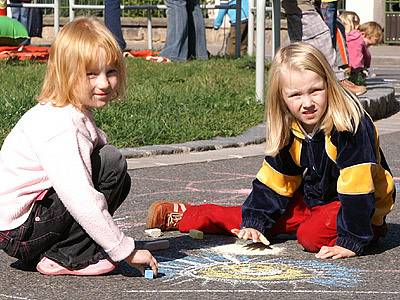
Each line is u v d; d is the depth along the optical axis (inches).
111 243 176.4
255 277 183.8
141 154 323.3
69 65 179.9
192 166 309.9
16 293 173.8
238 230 209.8
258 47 420.5
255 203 208.2
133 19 874.8
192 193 268.5
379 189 202.8
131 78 472.1
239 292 173.5
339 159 196.4
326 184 202.7
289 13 458.3
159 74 490.0
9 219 181.3
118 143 333.1
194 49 591.2
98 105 183.3
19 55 543.2
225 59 585.3
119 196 187.8
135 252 179.9
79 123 179.9
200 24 589.9
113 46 181.9
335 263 194.4
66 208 178.4
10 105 368.5
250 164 314.5
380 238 215.5
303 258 198.8
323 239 201.2
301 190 210.2
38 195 180.1
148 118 365.7
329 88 194.7
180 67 524.7
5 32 559.2
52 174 175.9
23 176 180.5
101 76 181.5
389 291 174.7
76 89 180.9
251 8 597.6
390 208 206.1
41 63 537.0
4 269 189.2
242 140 350.9
